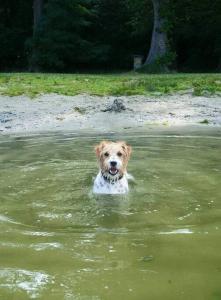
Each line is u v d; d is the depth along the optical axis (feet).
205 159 11.28
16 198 8.52
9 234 6.81
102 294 5.02
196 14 50.44
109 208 7.97
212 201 8.27
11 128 16.55
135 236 6.68
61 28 53.98
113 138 14.35
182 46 58.03
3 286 5.23
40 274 5.50
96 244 6.38
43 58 54.03
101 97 21.72
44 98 21.59
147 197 8.54
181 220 7.35
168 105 19.80
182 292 5.04
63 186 9.25
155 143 13.47
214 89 22.86
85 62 57.77
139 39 59.52
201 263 5.75
